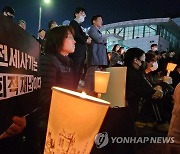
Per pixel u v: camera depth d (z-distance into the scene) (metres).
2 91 1.05
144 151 3.78
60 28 2.89
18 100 1.27
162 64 7.37
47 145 0.71
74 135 0.67
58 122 0.68
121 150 2.62
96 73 2.60
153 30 32.47
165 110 5.61
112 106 2.68
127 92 4.22
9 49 1.14
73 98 0.66
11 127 1.24
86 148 0.70
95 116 0.68
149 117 5.16
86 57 6.50
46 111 2.30
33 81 1.61
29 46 1.52
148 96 4.23
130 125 2.69
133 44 32.91
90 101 0.66
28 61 1.48
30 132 1.83
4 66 1.08
